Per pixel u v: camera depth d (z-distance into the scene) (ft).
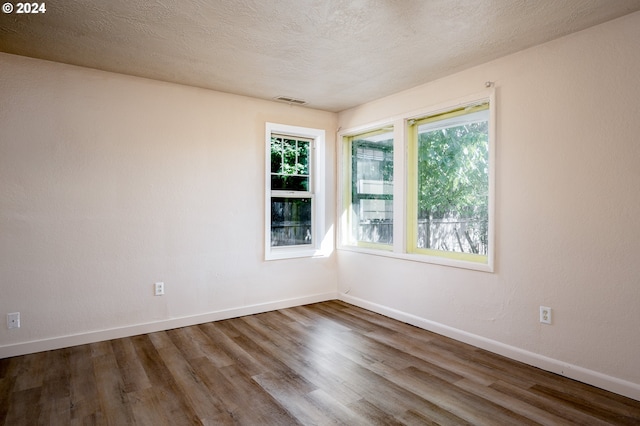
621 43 7.61
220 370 8.82
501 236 9.71
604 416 6.91
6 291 9.51
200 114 12.26
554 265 8.69
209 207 12.45
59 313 10.15
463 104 10.61
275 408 7.19
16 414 6.97
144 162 11.32
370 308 13.84
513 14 7.50
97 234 10.65
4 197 9.48
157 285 11.55
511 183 9.49
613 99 7.73
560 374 8.55
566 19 7.70
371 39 8.66
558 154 8.61
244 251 13.20
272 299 13.89
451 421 6.75
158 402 7.39
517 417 6.88
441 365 9.11
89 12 7.48
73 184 10.31
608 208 7.84
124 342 10.61
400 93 12.59
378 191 14.02
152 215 11.47
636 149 7.45
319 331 11.59
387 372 8.72
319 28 8.15
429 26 8.02
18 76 9.62
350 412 7.06
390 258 13.01
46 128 9.95
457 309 10.82
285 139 14.58
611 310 7.81
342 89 12.34
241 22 7.88
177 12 7.48
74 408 7.18
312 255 14.84
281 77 11.21
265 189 13.60
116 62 10.08
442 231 11.71
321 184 15.15
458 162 11.20
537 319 9.00
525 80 9.20
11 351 9.53
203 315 12.39
